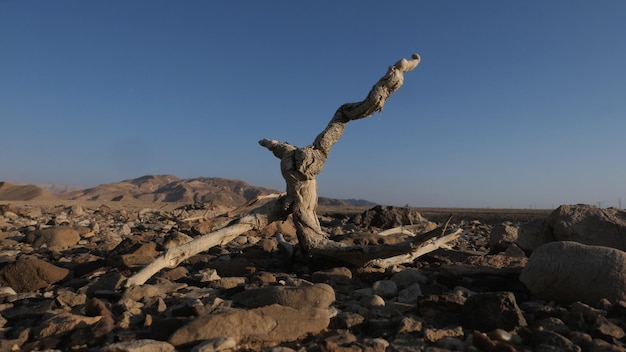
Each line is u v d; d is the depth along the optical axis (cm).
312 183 707
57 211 2231
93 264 740
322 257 715
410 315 472
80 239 1201
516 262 679
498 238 967
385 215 1844
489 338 396
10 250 975
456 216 2519
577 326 423
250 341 393
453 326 441
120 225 1578
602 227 790
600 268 477
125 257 755
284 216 726
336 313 467
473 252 998
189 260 810
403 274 637
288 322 412
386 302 532
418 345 390
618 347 369
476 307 439
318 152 688
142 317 464
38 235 1078
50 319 436
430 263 839
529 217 2425
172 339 375
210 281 612
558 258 508
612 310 439
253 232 1207
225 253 933
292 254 769
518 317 419
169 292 564
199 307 451
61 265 763
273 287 510
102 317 438
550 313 445
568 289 490
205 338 380
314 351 375
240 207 777
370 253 652
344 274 645
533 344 396
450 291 566
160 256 604
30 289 620
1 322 461
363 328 445
